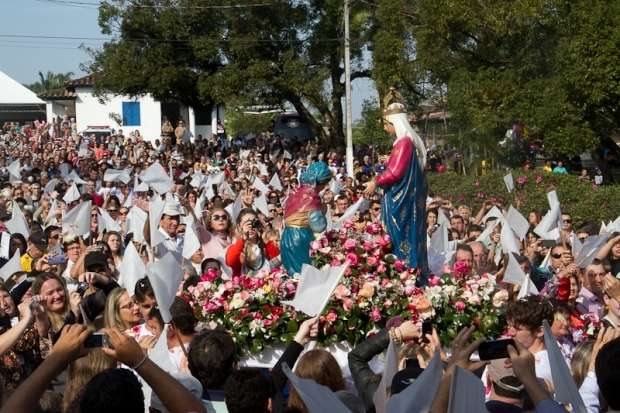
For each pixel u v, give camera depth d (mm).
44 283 8211
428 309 8797
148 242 13062
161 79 44281
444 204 18531
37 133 58844
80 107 68750
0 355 5953
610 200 22656
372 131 40406
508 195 24859
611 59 26719
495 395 5664
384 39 33688
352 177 29406
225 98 43094
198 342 5832
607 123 28500
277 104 44969
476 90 29875
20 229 14930
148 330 7879
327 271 6965
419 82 33844
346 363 8766
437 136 37219
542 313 6965
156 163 15719
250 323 8727
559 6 28297
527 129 30000
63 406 5527
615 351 4406
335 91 45812
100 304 8812
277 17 44031
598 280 10430
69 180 24859
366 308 8797
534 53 29938
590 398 6414
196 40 43531
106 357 5766
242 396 4988
